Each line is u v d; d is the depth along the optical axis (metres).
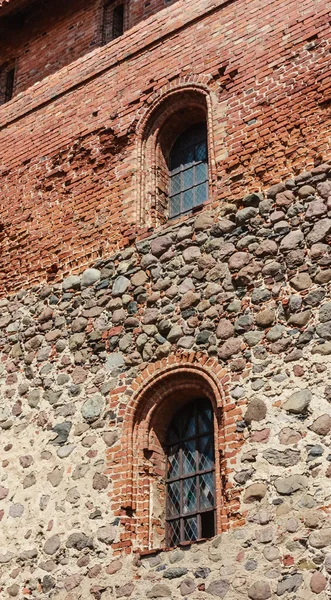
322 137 10.19
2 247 12.98
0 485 10.91
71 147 12.90
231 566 8.56
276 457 8.80
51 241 12.37
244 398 9.31
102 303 11.22
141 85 12.52
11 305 12.32
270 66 11.09
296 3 11.29
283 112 10.66
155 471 10.07
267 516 8.57
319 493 8.38
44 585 9.88
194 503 9.71
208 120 11.39
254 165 10.62
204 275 10.38
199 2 12.47
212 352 9.84
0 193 13.50
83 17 14.31
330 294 9.27
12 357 11.82
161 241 11.01
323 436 8.62
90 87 13.21
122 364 10.59
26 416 11.18
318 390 8.88
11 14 14.94
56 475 10.46
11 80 15.16
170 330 10.34
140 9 13.59
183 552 9.02
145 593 9.05
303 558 8.17
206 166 11.80
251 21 11.66
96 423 10.44
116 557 9.48
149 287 10.85
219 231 10.50
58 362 11.25
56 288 11.89
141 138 12.16
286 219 10.00
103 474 10.06
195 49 12.12
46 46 14.55
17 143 13.76
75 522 10.01
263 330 9.56
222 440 9.33
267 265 9.88
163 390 10.23
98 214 12.01
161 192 11.95
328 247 9.53
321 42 10.75
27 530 10.37
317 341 9.12
